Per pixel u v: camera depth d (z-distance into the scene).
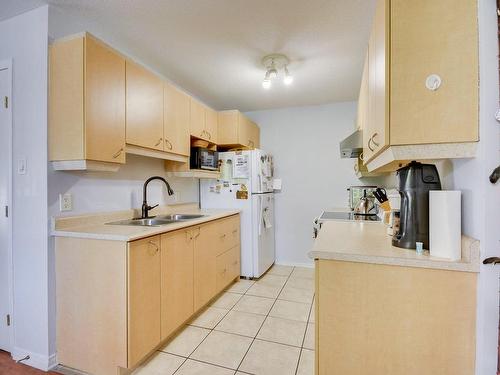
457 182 1.18
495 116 0.92
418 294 1.05
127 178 2.32
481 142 0.95
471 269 0.98
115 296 1.56
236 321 2.24
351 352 1.13
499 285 0.93
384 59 1.05
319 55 2.31
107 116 1.71
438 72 0.98
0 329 1.85
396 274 1.08
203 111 2.94
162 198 2.78
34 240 1.69
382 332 1.10
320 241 1.42
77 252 1.64
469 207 1.06
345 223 2.18
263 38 2.06
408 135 1.01
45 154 1.65
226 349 1.87
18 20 1.76
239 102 3.59
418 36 1.00
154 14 1.77
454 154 1.00
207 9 1.73
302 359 1.75
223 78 2.79
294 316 2.33
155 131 2.15
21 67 1.74
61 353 1.68
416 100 1.00
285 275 3.40
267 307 2.50
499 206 0.93
